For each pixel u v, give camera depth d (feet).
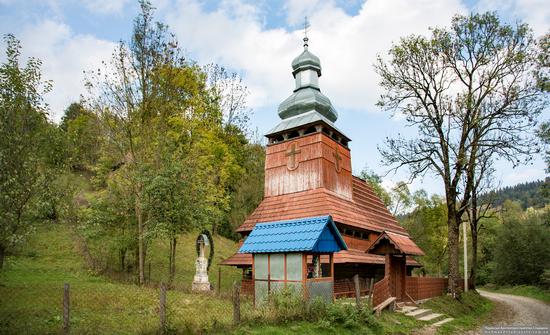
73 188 75.20
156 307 49.96
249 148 154.92
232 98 137.18
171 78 85.76
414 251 65.41
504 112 82.69
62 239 93.61
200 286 73.97
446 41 85.66
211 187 92.17
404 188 178.70
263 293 53.67
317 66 111.86
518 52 80.64
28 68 52.80
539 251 161.27
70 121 112.27
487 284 192.85
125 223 82.99
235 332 38.47
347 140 107.86
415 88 88.48
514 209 246.47
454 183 85.92
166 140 82.79
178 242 113.50
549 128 79.71
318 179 93.04
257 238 56.75
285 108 107.55
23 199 49.93
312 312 46.14
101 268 80.89
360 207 105.91
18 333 36.17
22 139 50.39
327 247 54.34
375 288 57.98
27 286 59.06
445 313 70.38
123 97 79.87
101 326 40.57
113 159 88.84
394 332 50.65
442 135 87.04
